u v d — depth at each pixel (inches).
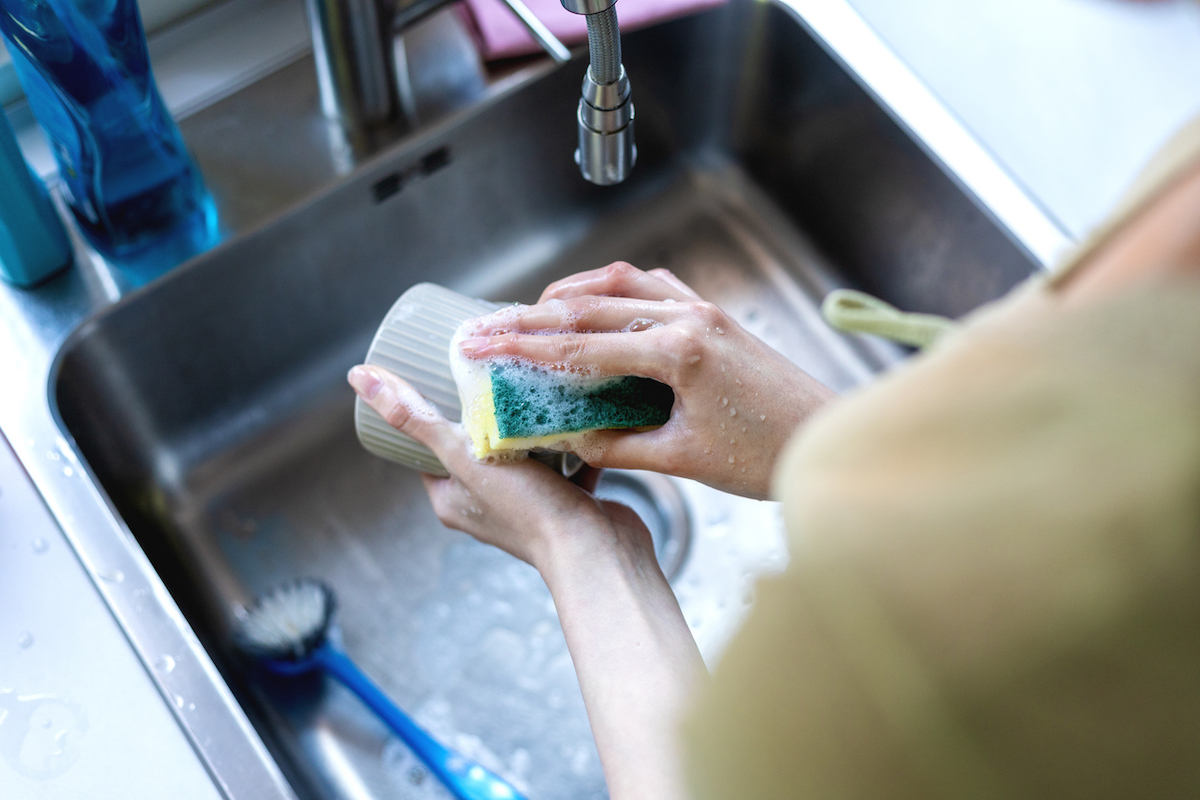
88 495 25.0
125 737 22.0
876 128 33.8
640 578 21.1
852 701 8.3
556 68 32.9
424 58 33.2
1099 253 8.7
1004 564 7.7
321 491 33.3
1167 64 36.8
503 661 30.8
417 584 32.0
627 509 23.2
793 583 8.7
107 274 29.0
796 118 36.4
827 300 36.6
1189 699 7.5
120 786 21.5
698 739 9.9
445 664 30.7
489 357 21.3
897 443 8.4
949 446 8.1
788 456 9.6
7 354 27.2
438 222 34.4
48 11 22.4
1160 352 7.6
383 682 30.2
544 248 37.8
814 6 34.0
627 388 21.6
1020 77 36.2
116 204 26.9
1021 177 33.5
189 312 30.0
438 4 30.1
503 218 36.2
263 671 29.5
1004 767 8.0
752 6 34.4
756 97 37.1
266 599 28.9
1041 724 7.8
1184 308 7.7
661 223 39.1
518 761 29.2
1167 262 8.0
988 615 7.7
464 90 32.6
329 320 33.8
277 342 32.9
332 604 29.3
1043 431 7.8
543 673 30.6
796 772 9.0
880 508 8.2
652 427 21.7
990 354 8.3
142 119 25.8
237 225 29.9
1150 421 7.4
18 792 21.3
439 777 28.1
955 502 7.9
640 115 36.7
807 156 37.1
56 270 28.6
